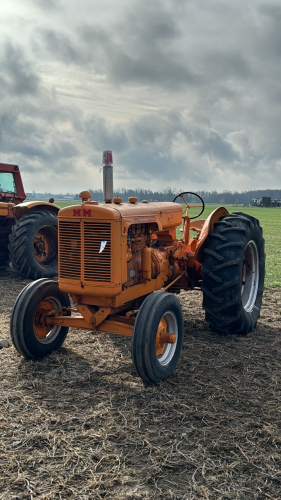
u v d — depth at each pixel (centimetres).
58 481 241
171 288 537
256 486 239
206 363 415
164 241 505
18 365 405
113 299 377
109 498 228
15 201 997
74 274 379
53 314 426
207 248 473
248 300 541
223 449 272
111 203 406
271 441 281
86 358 424
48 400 336
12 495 230
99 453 267
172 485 239
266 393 351
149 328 353
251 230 502
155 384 365
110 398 339
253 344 471
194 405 329
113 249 362
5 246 930
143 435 288
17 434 288
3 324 542
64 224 380
